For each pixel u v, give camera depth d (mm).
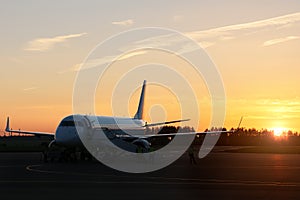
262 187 32688
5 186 32531
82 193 28719
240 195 28203
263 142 171375
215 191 30188
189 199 26391
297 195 28250
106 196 27406
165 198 26734
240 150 127500
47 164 58094
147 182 35750
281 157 84250
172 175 42562
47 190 30234
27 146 143500
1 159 70812
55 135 61750
